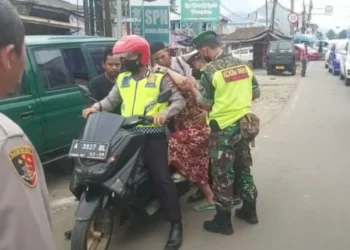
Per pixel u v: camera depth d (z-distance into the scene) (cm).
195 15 2434
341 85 1962
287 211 495
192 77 507
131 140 371
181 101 407
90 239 367
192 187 562
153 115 400
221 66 422
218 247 412
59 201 539
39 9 1408
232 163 430
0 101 490
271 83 2183
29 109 518
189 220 475
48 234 123
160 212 493
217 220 441
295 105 1368
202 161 464
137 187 387
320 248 407
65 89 576
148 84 404
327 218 473
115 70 480
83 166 354
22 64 129
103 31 1242
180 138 452
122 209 405
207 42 425
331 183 584
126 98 407
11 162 115
